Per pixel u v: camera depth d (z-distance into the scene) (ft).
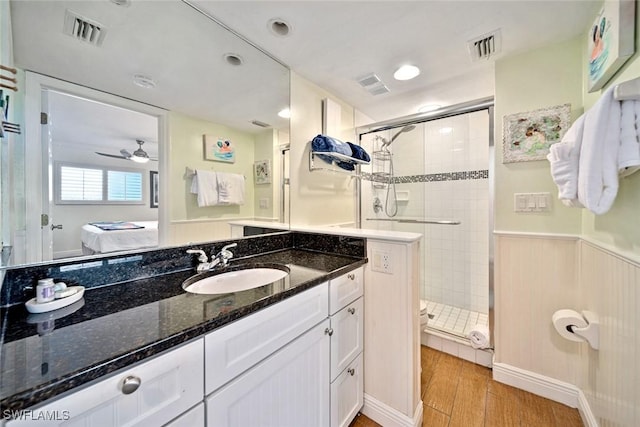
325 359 3.56
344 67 5.48
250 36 4.46
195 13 3.88
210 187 4.42
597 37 3.66
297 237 5.54
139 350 1.75
